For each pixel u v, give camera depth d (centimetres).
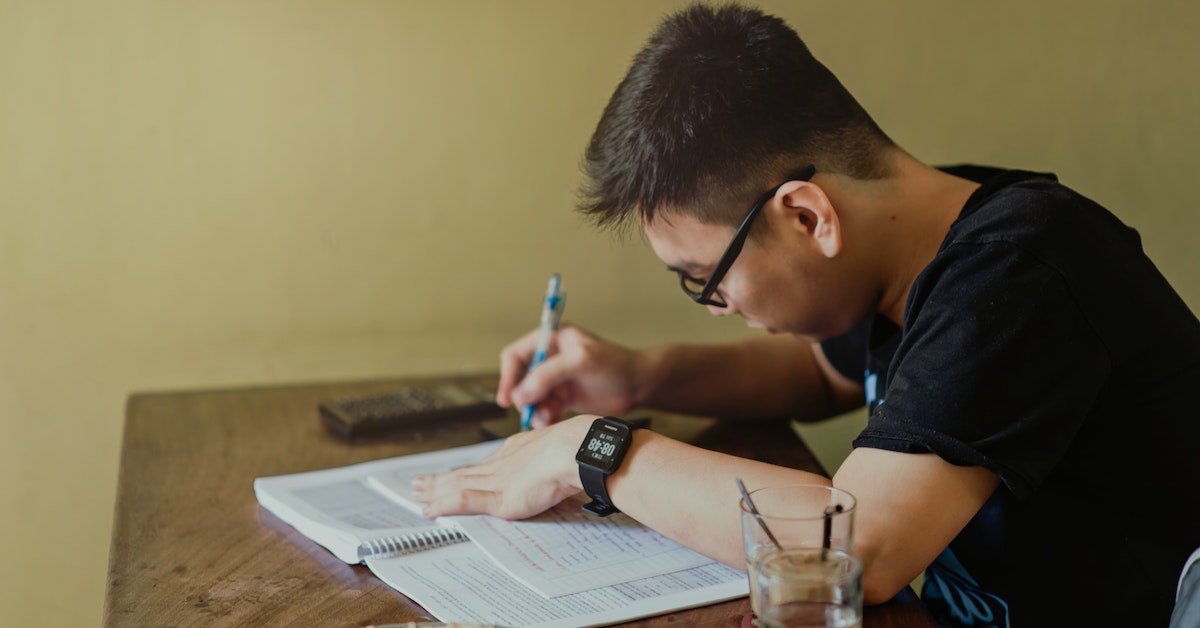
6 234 160
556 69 172
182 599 88
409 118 169
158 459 126
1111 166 187
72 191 161
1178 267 191
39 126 158
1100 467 96
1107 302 89
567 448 99
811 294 101
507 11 169
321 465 124
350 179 169
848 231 99
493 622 81
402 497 108
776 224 96
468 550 96
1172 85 186
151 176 163
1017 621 99
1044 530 97
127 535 102
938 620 112
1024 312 85
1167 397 93
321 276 171
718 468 92
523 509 100
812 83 97
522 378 143
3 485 167
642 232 104
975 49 181
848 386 142
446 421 142
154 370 169
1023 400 83
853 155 98
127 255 164
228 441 133
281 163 167
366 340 175
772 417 142
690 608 84
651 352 137
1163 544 96
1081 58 183
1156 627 96
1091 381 87
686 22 100
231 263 168
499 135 172
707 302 104
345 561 95
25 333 164
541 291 179
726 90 94
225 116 163
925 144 183
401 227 172
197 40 160
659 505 92
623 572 90
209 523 105
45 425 167
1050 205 91
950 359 84
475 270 176
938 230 101
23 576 170
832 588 73
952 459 82
